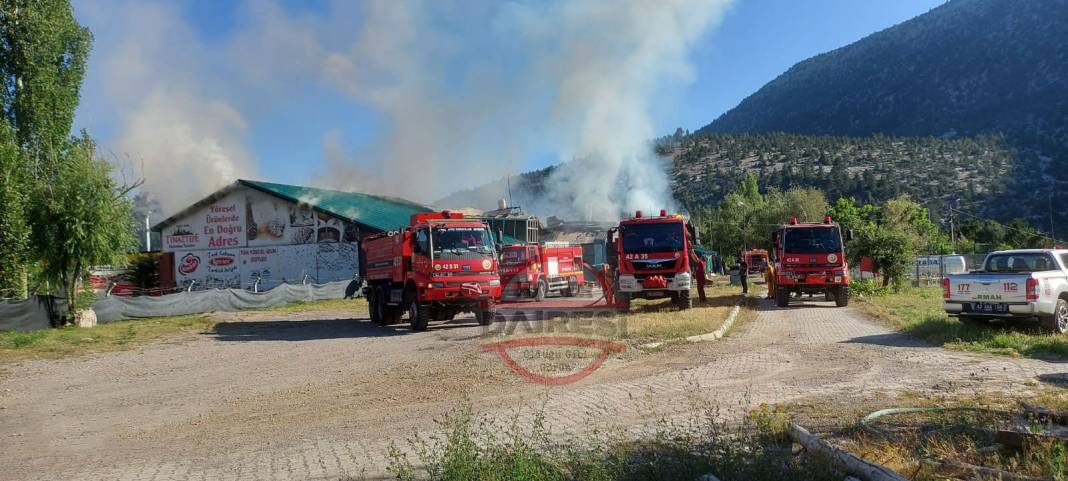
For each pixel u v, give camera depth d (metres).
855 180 113.50
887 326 15.48
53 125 25.05
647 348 12.38
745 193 86.44
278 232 37.47
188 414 8.66
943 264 38.94
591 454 5.47
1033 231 72.31
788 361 10.83
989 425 6.23
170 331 19.22
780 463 5.09
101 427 8.09
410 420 7.79
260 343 16.27
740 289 35.59
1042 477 4.77
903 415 6.87
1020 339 11.78
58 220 20.67
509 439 6.53
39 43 24.73
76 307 20.78
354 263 36.25
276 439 7.20
